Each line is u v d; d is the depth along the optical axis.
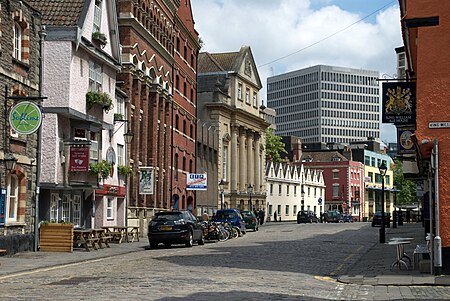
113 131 34.66
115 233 32.19
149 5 41.91
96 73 31.17
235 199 74.31
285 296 13.23
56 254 24.39
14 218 24.80
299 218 79.75
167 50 47.47
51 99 27.36
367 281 16.38
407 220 82.94
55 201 28.44
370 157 136.88
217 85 70.81
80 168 27.73
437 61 17.09
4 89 23.38
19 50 25.08
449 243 16.91
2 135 23.22
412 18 17.33
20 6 24.58
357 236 41.66
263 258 23.61
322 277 17.81
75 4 28.88
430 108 17.03
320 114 167.88
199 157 61.66
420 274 17.73
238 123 75.62
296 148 128.00
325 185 122.75
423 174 22.06
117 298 12.28
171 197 49.03
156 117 43.38
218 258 23.38
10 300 11.99
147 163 42.56
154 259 22.95
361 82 173.25
